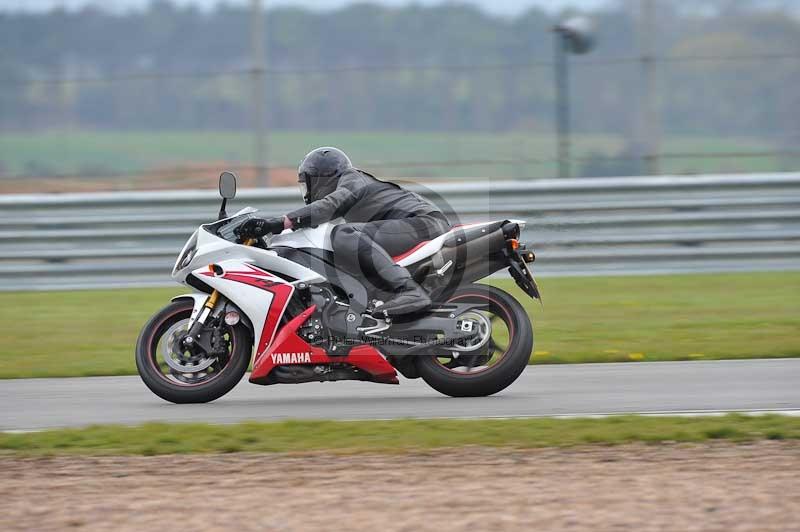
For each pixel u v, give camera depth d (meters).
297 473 17.00
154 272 43.28
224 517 14.88
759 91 58.16
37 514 15.13
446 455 17.94
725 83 58.66
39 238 43.06
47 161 55.06
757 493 15.59
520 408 22.05
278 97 65.50
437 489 16.03
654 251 43.44
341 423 20.12
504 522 14.51
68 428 20.16
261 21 47.78
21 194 43.62
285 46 69.19
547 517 14.69
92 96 61.91
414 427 19.83
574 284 43.53
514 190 43.56
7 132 55.31
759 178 43.34
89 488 16.34
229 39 70.94
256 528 14.41
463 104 62.75
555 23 48.38
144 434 19.36
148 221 43.25
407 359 22.98
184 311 22.95
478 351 22.61
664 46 49.09
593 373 26.52
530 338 22.77
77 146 58.97
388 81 65.69
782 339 31.00
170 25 69.00
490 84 61.75
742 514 14.70
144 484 16.52
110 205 43.22
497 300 22.97
